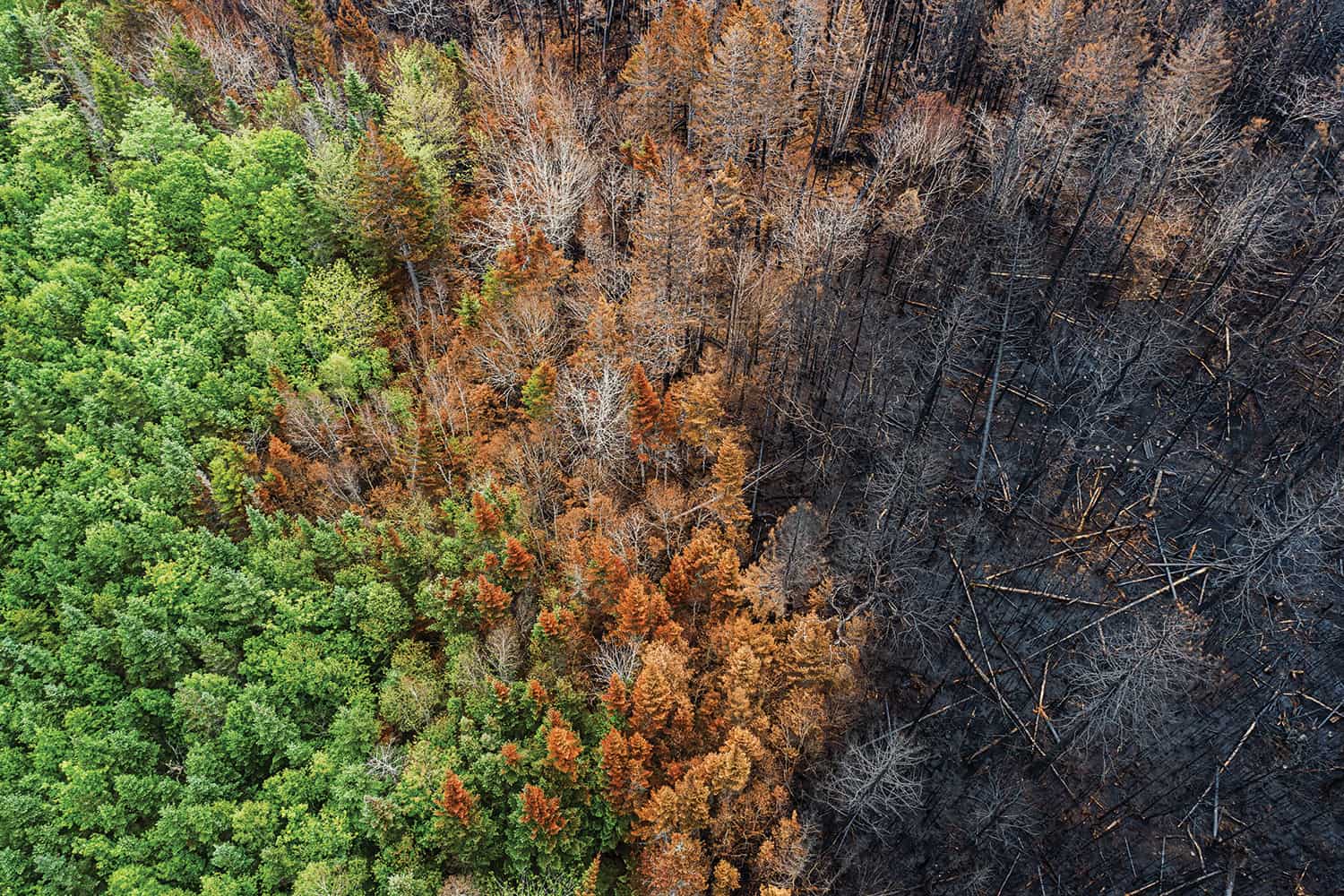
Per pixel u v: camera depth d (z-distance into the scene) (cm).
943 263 6506
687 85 6969
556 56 7988
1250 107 7138
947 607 5609
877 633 5334
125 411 5872
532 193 6059
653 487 5500
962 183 6862
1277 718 5188
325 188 6381
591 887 4125
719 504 5306
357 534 5338
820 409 6194
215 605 5091
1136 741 5112
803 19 6706
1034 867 4891
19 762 4747
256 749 4772
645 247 5728
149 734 4972
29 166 7169
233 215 6662
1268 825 4894
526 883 4319
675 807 4166
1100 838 4947
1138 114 6325
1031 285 6594
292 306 6384
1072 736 5178
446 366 6044
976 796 5103
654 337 5616
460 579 5038
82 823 4497
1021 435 6297
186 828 4503
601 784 4412
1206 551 5766
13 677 4906
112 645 5016
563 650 4825
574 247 6900
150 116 6844
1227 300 6303
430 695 4797
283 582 5203
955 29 7244
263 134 6800
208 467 5812
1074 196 6762
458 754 4525
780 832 4491
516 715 4619
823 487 5953
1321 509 4956
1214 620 5519
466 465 5728
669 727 4697
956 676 5438
